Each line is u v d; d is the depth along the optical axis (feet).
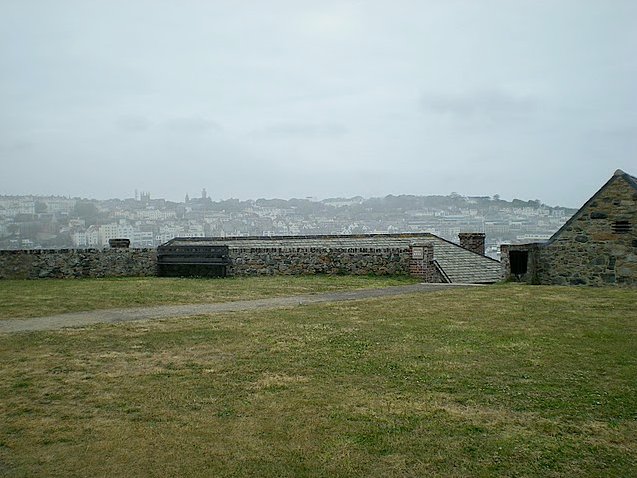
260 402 21.22
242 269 70.54
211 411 20.40
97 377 24.38
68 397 21.94
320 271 70.85
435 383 23.22
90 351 28.78
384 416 19.79
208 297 49.01
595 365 25.25
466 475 15.84
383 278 66.44
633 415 19.65
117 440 18.06
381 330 33.06
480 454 16.99
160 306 43.98
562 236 58.39
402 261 69.26
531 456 16.83
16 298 47.98
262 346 29.50
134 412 20.39
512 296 45.44
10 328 34.71
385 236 81.87
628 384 22.70
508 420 19.38
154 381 23.81
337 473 15.97
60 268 66.49
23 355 28.07
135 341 30.91
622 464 16.35
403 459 16.71
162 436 18.34
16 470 16.22
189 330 33.65
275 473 16.01
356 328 33.71
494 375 24.12
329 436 18.22
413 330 32.91
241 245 77.30
